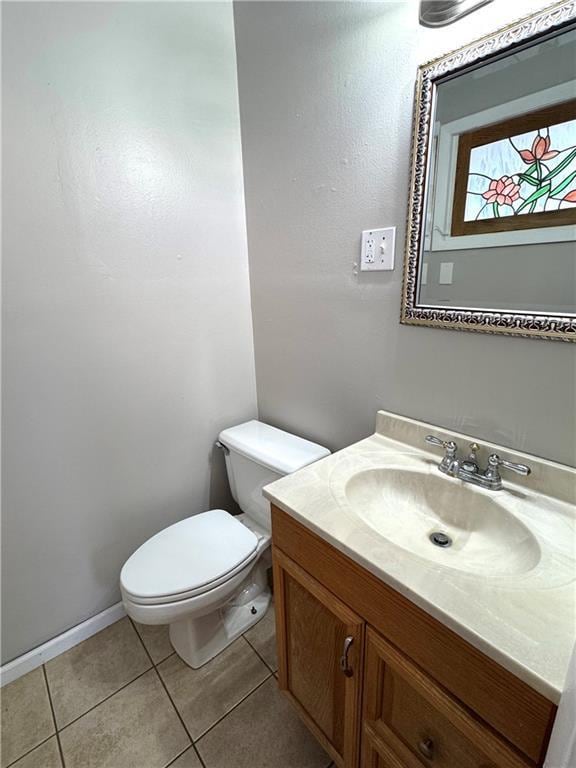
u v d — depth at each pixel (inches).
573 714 15.3
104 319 48.5
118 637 55.9
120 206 47.0
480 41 29.9
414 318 39.4
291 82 45.7
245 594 58.6
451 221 35.0
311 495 34.6
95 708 46.4
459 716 23.4
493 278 33.5
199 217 54.2
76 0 39.6
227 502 69.2
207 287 57.4
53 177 41.6
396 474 39.0
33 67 38.4
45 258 42.7
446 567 25.6
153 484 58.3
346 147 41.9
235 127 55.0
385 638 27.5
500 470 36.1
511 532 31.2
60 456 48.4
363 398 48.6
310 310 52.5
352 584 29.3
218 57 51.3
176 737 43.3
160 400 56.1
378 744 30.7
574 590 23.5
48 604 51.5
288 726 44.2
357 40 37.9
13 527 46.6
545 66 27.5
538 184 29.5
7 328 41.7
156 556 47.7
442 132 33.7
